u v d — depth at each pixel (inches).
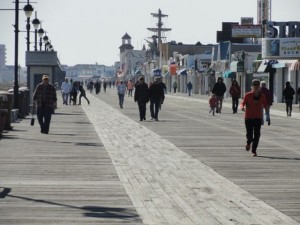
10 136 1268.5
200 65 5216.5
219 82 2263.8
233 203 595.5
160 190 664.4
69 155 960.9
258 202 601.3
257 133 979.3
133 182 714.2
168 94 5334.6
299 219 529.3
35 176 749.9
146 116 2057.1
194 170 815.7
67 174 769.6
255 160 923.4
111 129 1492.4
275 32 3265.3
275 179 743.7
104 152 1007.6
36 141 1173.7
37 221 514.3
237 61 4060.0
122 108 2642.7
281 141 1219.2
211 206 580.7
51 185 687.7
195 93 5556.1
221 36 5182.1
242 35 4788.4
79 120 1831.9
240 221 519.5
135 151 1026.7
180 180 733.3
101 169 816.3
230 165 866.1
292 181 729.0
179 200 609.0
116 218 527.8
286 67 3280.0
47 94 1339.8
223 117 2042.3
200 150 1051.9
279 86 3385.8
